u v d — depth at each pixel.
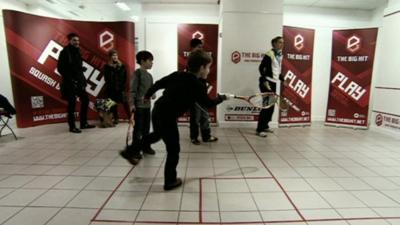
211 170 3.20
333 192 2.65
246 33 5.18
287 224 2.11
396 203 2.45
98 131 5.10
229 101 5.38
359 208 2.35
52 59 5.40
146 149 3.70
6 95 5.68
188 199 2.48
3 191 2.61
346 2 5.89
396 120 4.87
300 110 5.72
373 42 5.28
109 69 5.47
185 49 5.62
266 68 4.60
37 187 2.70
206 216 2.20
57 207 2.31
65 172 3.10
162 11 6.29
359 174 3.12
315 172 3.17
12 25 4.88
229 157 3.68
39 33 5.19
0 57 5.46
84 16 8.20
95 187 2.71
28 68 5.12
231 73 5.29
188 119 5.72
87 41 5.69
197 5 6.25
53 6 6.94
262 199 2.50
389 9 5.04
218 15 6.27
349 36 5.46
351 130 5.43
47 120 5.48
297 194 2.61
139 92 3.35
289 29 5.36
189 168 3.25
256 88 5.34
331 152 3.94
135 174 3.05
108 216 2.18
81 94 5.08
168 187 2.65
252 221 2.14
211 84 5.64
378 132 5.24
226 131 5.20
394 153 3.91
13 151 3.83
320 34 6.36
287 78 5.48
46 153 3.76
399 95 4.80
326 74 6.50
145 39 6.30
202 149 4.04
